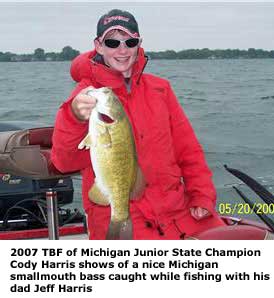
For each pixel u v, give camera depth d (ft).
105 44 11.49
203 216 12.01
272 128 62.80
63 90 121.49
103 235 11.51
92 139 9.45
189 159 12.48
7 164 12.66
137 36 11.52
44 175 12.37
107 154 9.59
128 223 10.05
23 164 12.43
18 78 185.98
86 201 11.63
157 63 338.54
